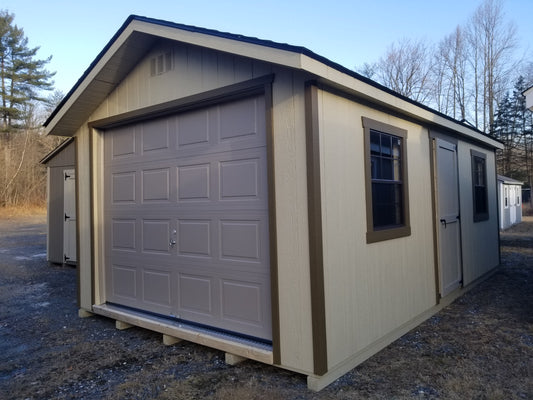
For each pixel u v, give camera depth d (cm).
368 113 409
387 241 429
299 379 336
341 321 347
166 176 457
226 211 396
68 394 324
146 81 464
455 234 618
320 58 310
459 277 620
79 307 548
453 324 485
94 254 529
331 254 339
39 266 967
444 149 593
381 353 396
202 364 374
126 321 473
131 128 499
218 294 402
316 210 321
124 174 507
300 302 328
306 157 326
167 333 425
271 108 349
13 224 2145
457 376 338
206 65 404
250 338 375
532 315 509
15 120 2966
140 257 486
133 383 338
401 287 452
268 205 352
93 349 423
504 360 371
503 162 2744
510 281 723
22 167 2814
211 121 413
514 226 1805
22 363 392
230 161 394
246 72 369
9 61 3008
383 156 440
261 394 309
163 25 391
